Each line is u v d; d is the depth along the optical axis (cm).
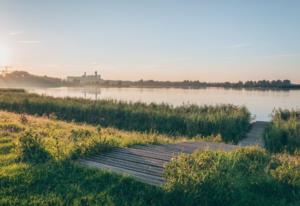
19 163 856
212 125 1998
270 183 778
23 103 2978
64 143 1038
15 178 755
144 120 2273
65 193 700
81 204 656
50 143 1052
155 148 1102
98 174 785
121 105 2684
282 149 1552
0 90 5378
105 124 2348
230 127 1964
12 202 652
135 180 749
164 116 2211
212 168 739
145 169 849
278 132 1681
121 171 827
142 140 1210
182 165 746
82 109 2566
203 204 664
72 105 2684
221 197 677
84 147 985
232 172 783
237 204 683
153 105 2697
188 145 1188
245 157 943
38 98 3300
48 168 820
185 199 665
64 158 895
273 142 1617
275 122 1958
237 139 1823
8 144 1037
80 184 744
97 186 737
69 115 2622
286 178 789
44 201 662
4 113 2172
